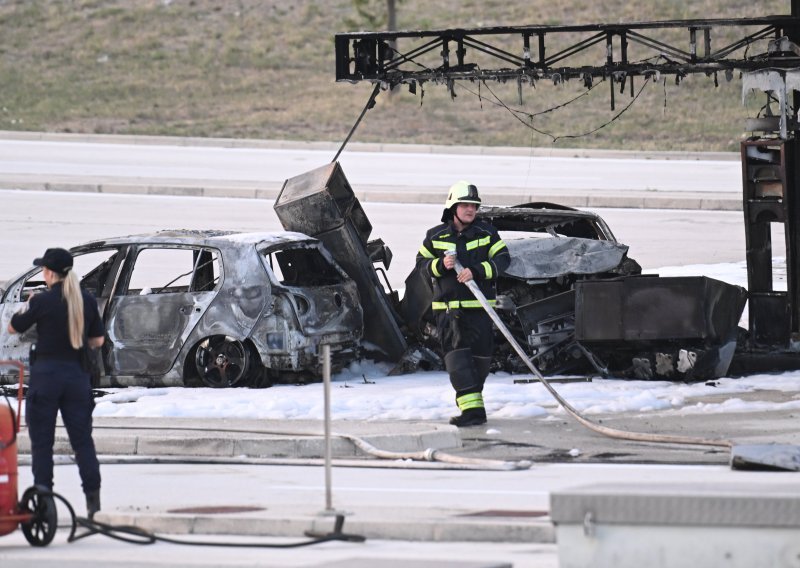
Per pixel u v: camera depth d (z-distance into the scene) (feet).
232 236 185.06
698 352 179.52
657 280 181.16
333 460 130.72
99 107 588.50
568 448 135.23
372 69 209.36
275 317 179.22
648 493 69.31
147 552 90.02
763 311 194.39
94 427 144.36
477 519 94.84
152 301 182.70
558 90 597.11
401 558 80.07
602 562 69.82
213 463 132.46
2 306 188.75
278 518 96.43
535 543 91.25
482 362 150.71
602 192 394.73
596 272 189.26
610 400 166.61
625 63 200.44
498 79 206.18
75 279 103.19
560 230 206.80
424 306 196.13
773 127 191.93
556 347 188.75
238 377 179.63
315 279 195.21
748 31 625.00
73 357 102.68
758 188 194.08
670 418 153.89
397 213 366.63
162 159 475.72
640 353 184.75
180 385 181.47
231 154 495.00
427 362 200.75
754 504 67.77
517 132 544.62
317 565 76.43
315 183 195.62
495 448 136.15
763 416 154.30
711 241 326.85
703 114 564.30
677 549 68.85
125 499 111.14
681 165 476.95
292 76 632.38
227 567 82.69
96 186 400.06
